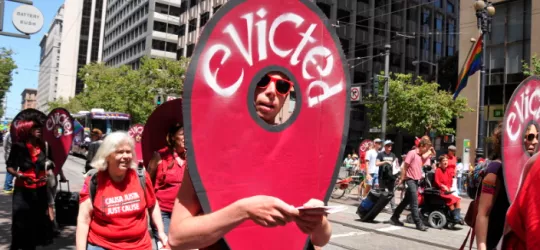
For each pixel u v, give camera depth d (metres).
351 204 12.46
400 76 25.23
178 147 4.29
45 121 6.43
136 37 67.19
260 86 1.45
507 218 2.16
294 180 1.48
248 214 1.26
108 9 88.44
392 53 42.00
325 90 1.59
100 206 3.12
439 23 47.16
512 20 19.84
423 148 8.81
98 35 108.44
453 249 7.06
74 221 7.39
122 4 76.94
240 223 1.27
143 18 64.38
